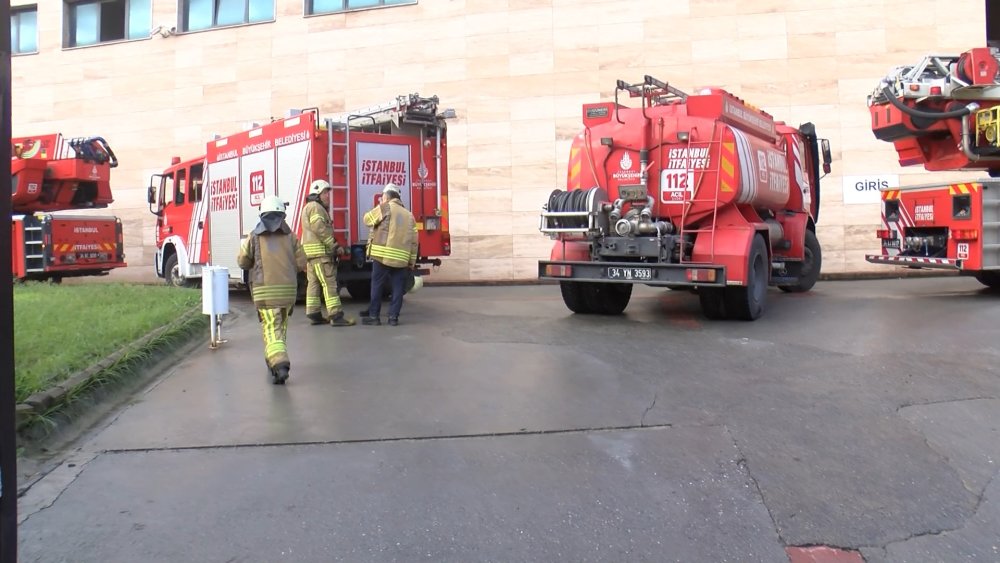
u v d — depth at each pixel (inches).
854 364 264.4
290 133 461.1
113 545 141.9
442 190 496.1
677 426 201.0
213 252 542.6
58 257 657.6
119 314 366.0
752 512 151.1
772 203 415.8
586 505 155.6
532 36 662.5
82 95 797.2
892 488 160.9
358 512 154.2
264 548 140.3
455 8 676.1
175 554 138.5
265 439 197.9
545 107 660.7
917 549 136.6
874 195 628.1
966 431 192.7
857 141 629.6
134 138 780.0
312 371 275.1
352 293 524.4
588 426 202.7
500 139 667.4
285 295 262.2
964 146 448.5
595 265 367.9
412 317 414.3
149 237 781.3
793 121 634.8
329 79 710.5
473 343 323.3
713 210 355.9
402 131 483.2
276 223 262.7
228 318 425.4
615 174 377.7
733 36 638.5
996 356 269.9
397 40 690.8
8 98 82.2
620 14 650.8
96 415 222.5
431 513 153.2
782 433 193.8
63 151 661.3
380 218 378.3
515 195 664.4
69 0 814.5
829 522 146.6
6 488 83.9
